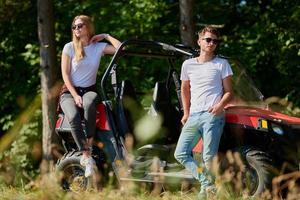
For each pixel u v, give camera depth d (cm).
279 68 3300
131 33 3462
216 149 1731
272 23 3350
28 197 1332
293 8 3309
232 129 1844
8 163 1152
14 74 3809
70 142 2084
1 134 3850
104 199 1152
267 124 1823
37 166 3155
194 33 2828
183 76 1789
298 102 3262
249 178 1770
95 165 1908
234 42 3469
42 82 3177
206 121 1719
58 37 3681
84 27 1953
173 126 1994
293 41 3247
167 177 1841
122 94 1964
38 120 3403
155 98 1972
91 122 1922
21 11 3756
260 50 3362
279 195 1759
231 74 1753
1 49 3850
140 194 1617
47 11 3186
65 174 2000
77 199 1132
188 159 1752
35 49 3650
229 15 3622
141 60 3450
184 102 1800
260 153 1777
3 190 1414
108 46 2005
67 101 1948
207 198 1543
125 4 3547
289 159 1850
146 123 782
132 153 1898
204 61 1762
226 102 1723
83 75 1962
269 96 3406
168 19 3647
